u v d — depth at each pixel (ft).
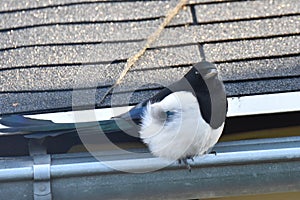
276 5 26.66
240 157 22.57
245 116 23.65
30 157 22.71
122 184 22.54
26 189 22.16
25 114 23.66
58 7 26.96
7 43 25.95
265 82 24.18
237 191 23.04
